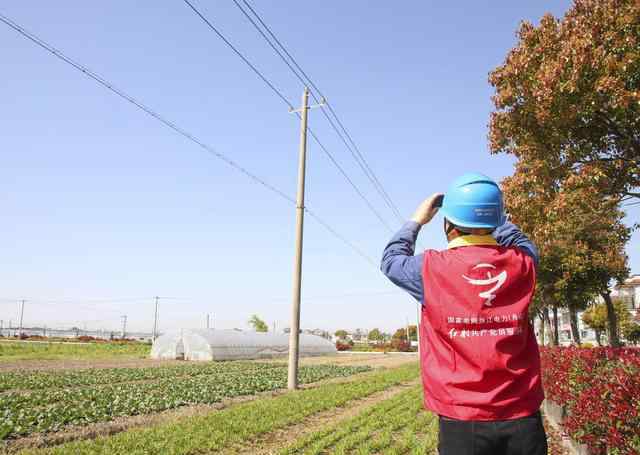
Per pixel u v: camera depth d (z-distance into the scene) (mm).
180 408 13406
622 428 5598
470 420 2146
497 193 2459
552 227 9469
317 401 14430
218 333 40094
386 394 17531
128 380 20984
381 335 121688
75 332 114938
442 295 2287
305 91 19844
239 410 12562
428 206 2766
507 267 2285
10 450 8469
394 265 2516
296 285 18844
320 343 54125
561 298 19344
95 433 9992
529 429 2133
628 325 46531
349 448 8938
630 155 9227
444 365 2256
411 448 9203
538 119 9141
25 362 30516
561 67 8398
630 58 7969
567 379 8914
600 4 8531
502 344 2184
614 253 17453
